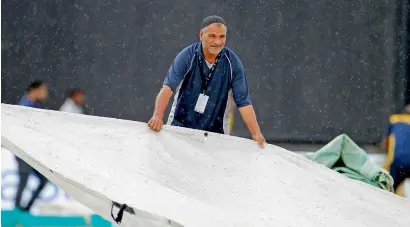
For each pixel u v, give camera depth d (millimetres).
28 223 18453
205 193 10562
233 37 30547
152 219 8570
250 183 11211
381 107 31312
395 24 31297
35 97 25297
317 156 15633
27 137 9953
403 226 10633
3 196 19094
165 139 11766
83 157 9930
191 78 15734
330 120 31188
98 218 18359
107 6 30203
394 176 24453
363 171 15164
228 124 16469
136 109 30422
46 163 9398
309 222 10133
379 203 11398
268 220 9773
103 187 9078
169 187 10328
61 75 30031
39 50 29906
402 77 31172
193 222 8570
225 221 8891
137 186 9266
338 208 10883
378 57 31359
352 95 31266
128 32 30328
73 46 30156
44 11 29906
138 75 30375
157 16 30250
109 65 30281
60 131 10742
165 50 30406
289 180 11539
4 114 10664
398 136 24625
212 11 30375
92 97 30125
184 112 16109
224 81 15859
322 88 31172
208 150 12031
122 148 10969
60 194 19359
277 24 30719
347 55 31188
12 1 29531
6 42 29656
